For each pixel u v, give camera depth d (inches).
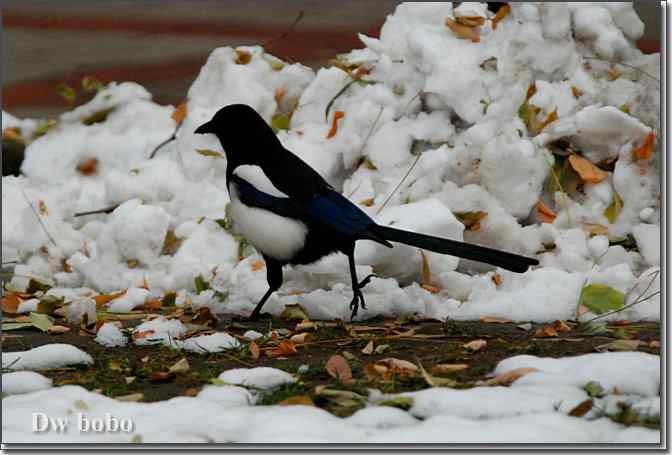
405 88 607.5
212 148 631.8
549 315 462.6
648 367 345.7
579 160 555.2
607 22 602.9
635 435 290.2
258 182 490.6
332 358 367.6
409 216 520.4
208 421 310.2
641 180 545.3
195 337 431.5
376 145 585.3
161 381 371.2
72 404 330.3
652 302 464.1
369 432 297.0
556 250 529.7
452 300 488.7
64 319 498.6
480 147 555.2
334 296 486.0
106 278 562.9
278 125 642.2
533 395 323.6
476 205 542.6
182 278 548.1
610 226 542.9
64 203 653.9
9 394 357.1
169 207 610.5
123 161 740.7
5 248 605.6
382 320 477.7
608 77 594.2
